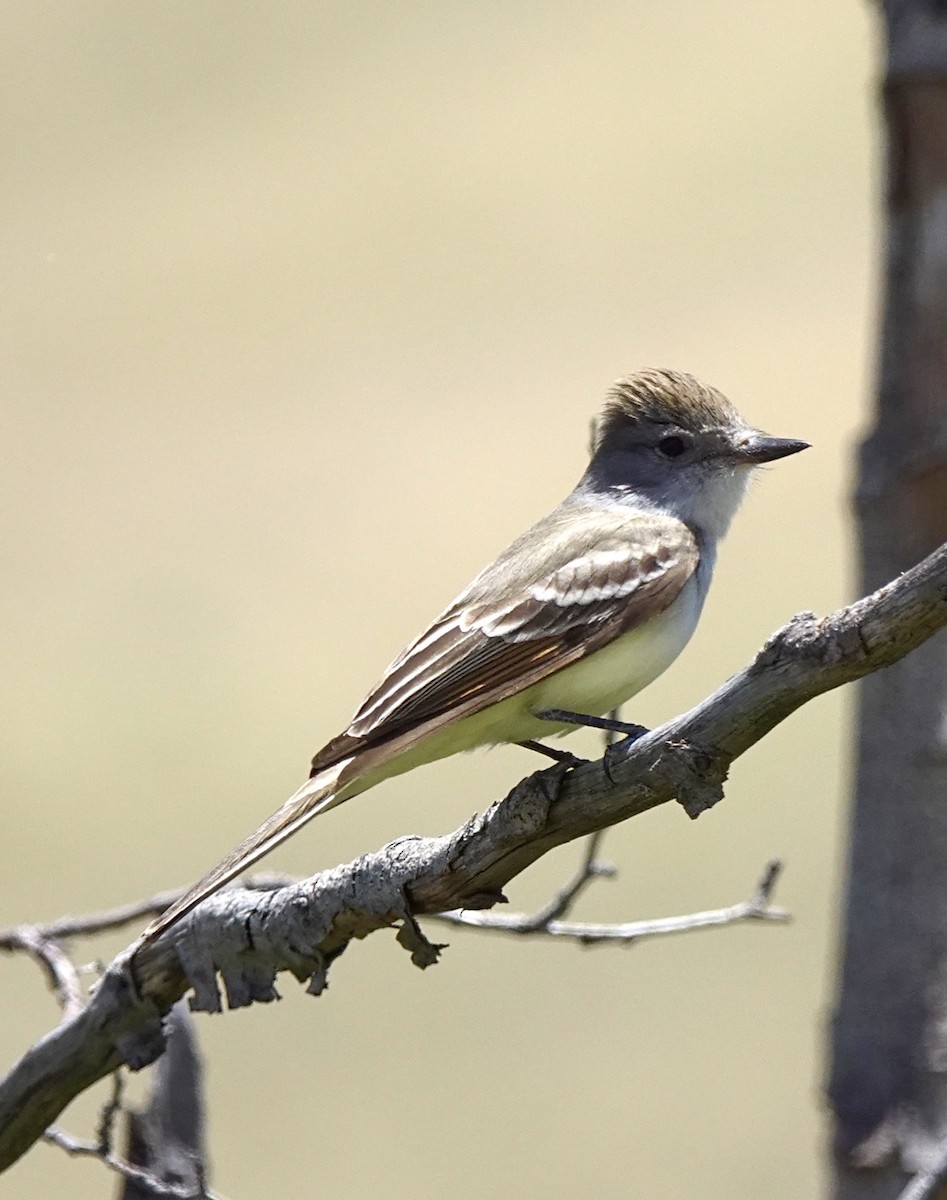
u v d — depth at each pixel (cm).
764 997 1276
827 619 485
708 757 509
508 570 724
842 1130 663
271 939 580
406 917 564
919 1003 660
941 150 681
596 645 711
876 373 695
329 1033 1261
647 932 645
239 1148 1160
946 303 677
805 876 1377
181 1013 655
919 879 664
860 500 688
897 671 671
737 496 815
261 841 605
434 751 713
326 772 636
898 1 694
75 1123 1132
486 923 653
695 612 755
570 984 1302
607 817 538
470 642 699
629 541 736
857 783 681
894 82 689
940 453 671
